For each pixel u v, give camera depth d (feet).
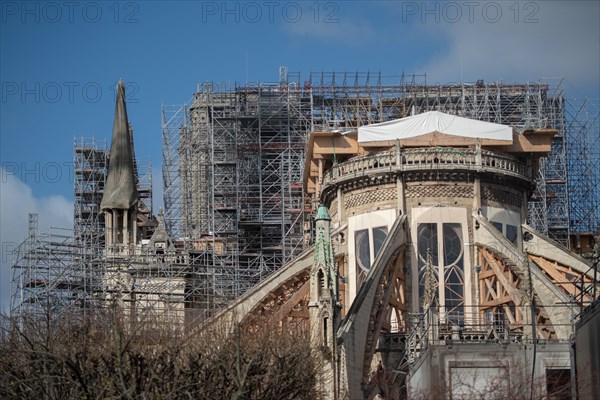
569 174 532.32
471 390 230.27
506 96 535.60
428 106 533.96
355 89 530.68
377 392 353.10
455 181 392.88
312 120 518.37
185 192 554.05
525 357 245.45
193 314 408.87
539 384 231.30
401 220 386.93
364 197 398.42
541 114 527.81
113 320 323.57
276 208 526.98
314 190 442.91
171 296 428.97
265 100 530.27
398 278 384.06
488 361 244.42
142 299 399.85
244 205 529.04
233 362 288.92
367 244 394.93
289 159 516.73
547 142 407.44
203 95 552.00
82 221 566.36
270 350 309.22
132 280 427.74
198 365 288.92
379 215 393.91
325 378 312.09
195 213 549.13
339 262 400.47
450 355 244.63
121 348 276.82
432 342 266.36
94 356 294.46
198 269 465.88
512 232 399.24
